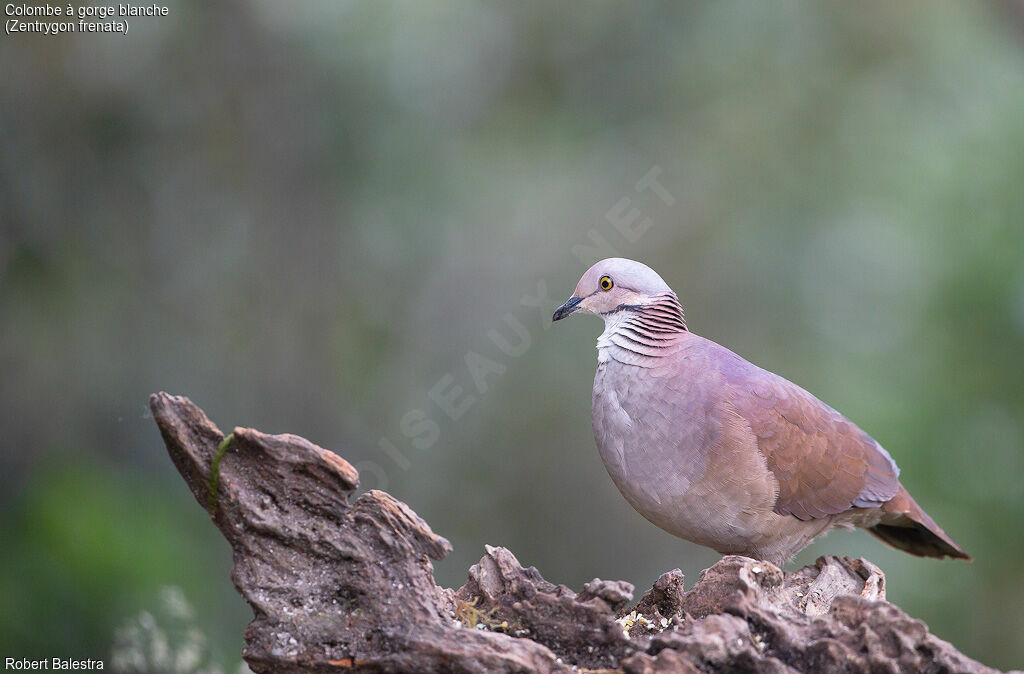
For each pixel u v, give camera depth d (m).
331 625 5.64
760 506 7.46
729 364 7.68
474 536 14.45
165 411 5.68
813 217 14.36
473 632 5.47
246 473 5.75
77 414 12.95
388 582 5.66
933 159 13.67
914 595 12.66
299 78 13.60
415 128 14.03
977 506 12.17
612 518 14.66
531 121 14.59
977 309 12.37
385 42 13.55
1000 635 12.34
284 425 13.86
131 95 13.07
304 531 5.73
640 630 6.02
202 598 12.36
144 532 12.45
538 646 5.39
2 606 11.47
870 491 7.87
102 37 12.81
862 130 14.36
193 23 13.19
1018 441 12.11
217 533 13.05
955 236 12.67
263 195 13.81
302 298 14.00
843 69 14.43
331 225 14.05
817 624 5.53
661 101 14.52
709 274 14.34
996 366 12.30
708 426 7.38
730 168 14.42
